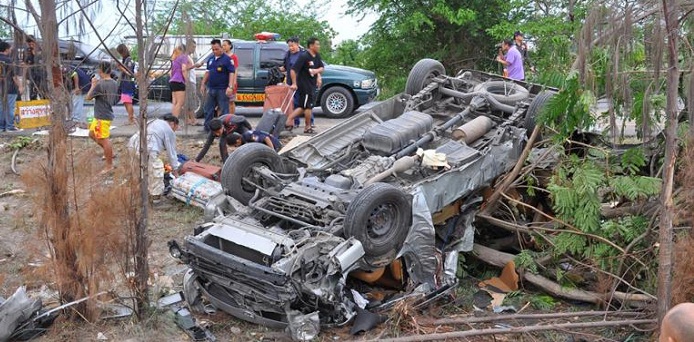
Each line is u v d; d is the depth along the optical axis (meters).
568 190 6.50
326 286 5.58
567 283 6.64
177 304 6.32
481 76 9.20
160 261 7.38
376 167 6.83
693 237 5.61
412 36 20.59
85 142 10.69
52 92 5.55
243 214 6.38
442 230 6.91
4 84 6.51
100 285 5.93
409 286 6.31
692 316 2.53
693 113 5.23
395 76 21.30
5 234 7.88
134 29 5.61
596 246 6.44
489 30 18.67
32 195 5.70
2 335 5.49
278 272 5.35
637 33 5.02
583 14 5.99
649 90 5.18
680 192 6.03
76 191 5.70
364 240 5.76
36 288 6.61
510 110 8.00
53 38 5.44
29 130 12.36
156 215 8.68
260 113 15.34
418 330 5.74
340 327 5.89
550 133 7.60
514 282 6.77
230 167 6.71
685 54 5.39
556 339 5.79
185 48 6.00
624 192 6.29
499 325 5.99
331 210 6.11
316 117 14.70
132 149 5.98
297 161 7.32
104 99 9.30
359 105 14.58
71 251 5.68
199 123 13.34
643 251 6.20
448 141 7.43
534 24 13.60
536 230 6.93
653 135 6.42
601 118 6.61
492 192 7.49
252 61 14.55
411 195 6.18
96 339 5.63
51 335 5.68
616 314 6.02
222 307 6.03
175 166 9.30
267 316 5.90
